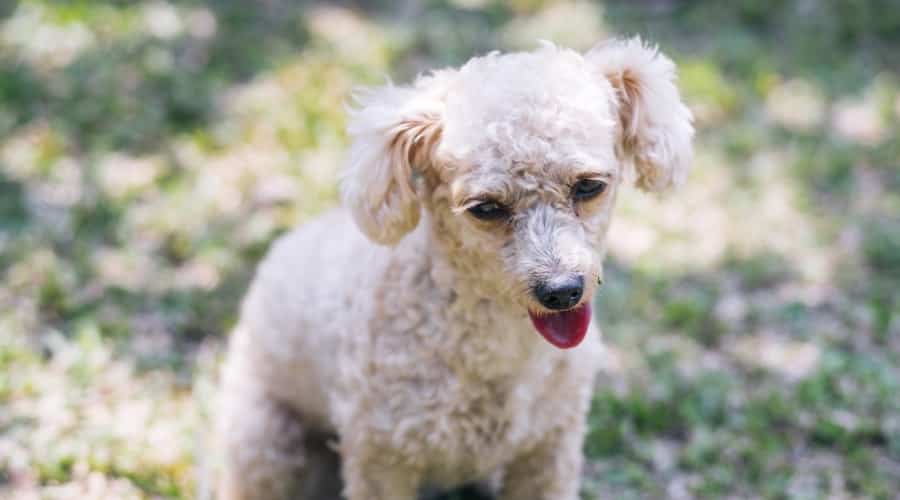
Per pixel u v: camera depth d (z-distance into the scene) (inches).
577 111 29.5
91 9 63.9
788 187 51.4
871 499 36.1
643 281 45.0
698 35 68.6
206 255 45.0
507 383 32.1
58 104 54.9
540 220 29.5
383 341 32.1
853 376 40.4
